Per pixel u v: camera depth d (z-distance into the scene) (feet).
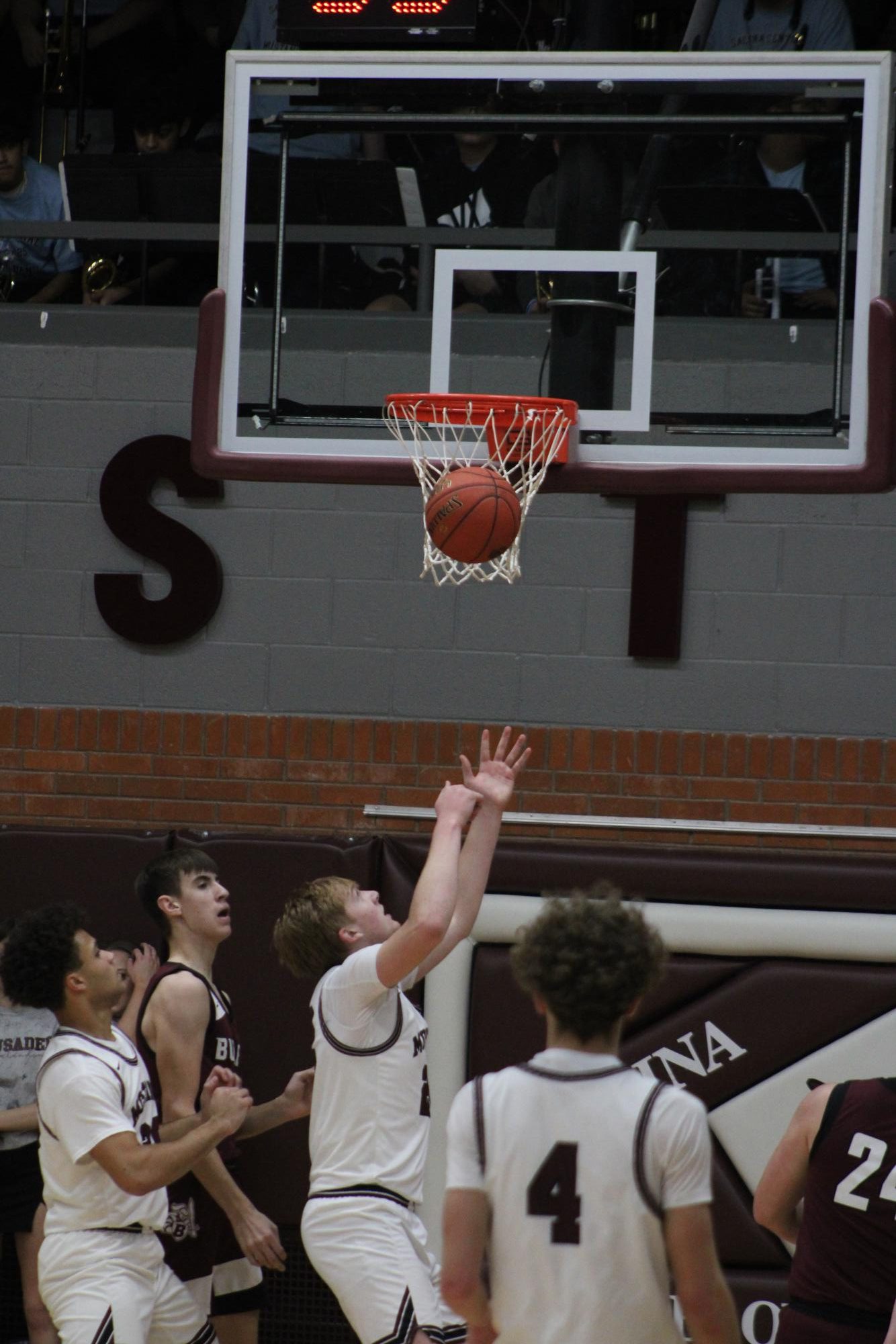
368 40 31.45
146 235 43.06
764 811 38.75
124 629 40.37
